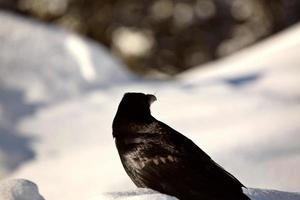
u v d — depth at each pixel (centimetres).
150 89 1527
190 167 570
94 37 2530
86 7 2506
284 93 1439
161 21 2566
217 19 2616
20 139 1324
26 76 1568
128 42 2541
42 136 1334
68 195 1068
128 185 1060
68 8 2497
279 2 2652
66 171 1151
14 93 1520
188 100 1427
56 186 1104
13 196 554
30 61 1602
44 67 1589
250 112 1333
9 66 1586
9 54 1608
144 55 2536
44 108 1473
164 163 578
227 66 1680
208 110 1359
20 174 1179
